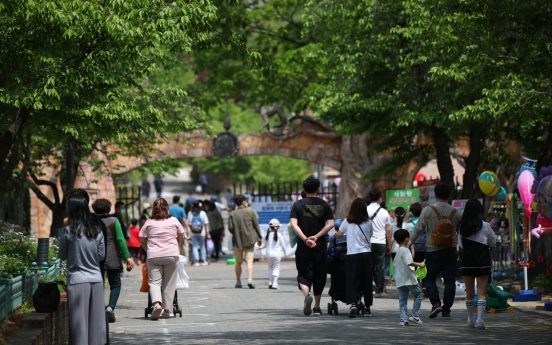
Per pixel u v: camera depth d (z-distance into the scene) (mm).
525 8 38156
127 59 41594
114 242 38188
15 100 40938
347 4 63125
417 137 101500
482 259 33656
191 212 85438
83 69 41188
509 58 45750
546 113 53812
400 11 61094
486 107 52781
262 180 174125
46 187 102750
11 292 26281
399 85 60875
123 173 106062
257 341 30562
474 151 63969
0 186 52625
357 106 63344
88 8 38438
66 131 46125
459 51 51719
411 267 36031
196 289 57062
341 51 63875
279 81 101000
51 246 51156
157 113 54781
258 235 57188
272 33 109000
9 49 40250
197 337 32219
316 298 39719
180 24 37406
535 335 31406
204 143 109125
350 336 31688
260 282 62969
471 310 34281
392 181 106500
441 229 36625
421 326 34844
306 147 110125
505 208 54156
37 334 22797
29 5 38188
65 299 30406
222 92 106625
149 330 35062
